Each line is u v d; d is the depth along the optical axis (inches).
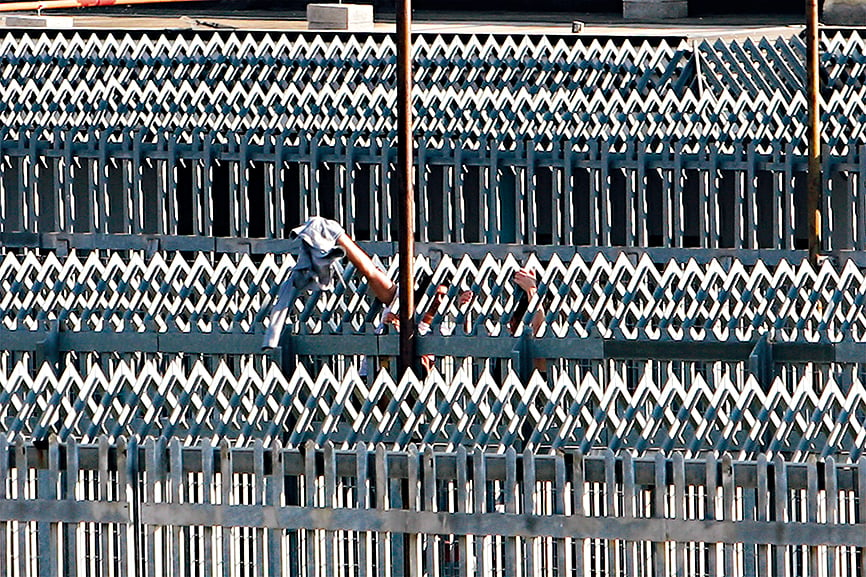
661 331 1900.8
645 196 2780.5
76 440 1596.9
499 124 2901.1
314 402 1616.6
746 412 1561.3
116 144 2938.0
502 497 1624.0
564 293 1939.0
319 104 2962.6
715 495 1419.8
